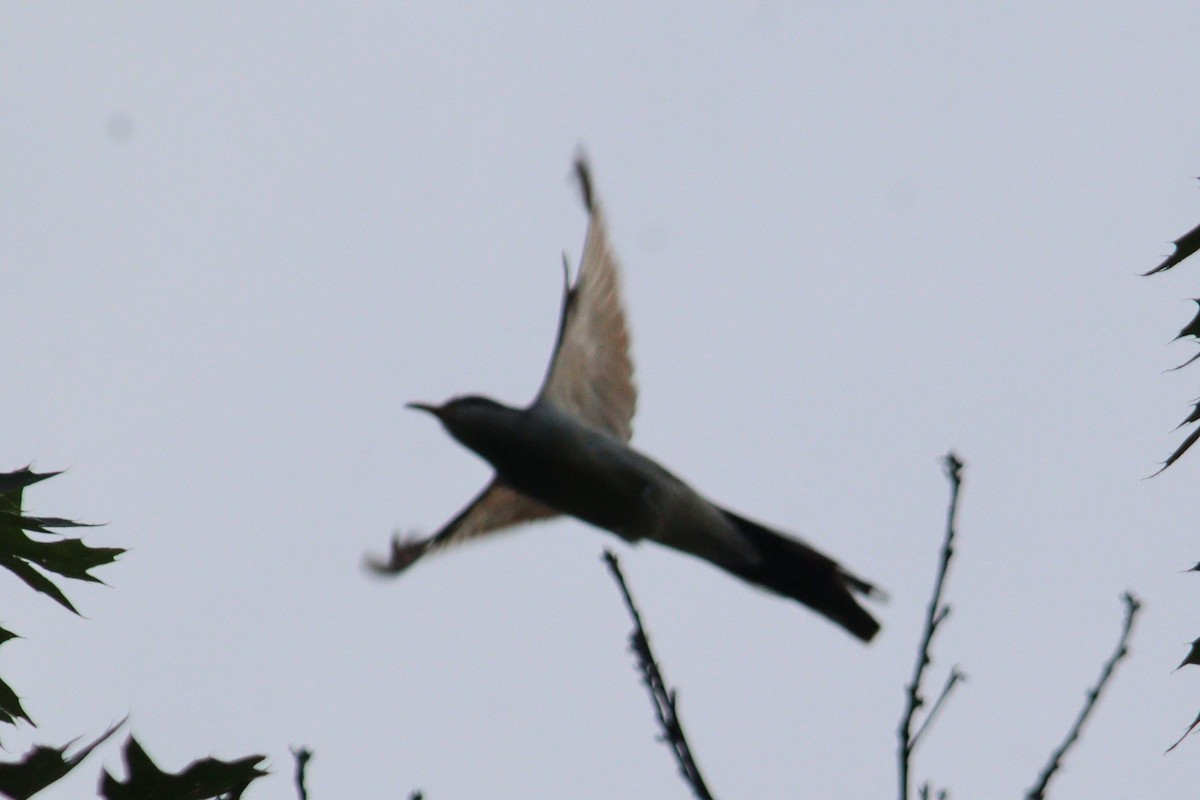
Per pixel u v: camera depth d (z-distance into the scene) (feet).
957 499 25.05
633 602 24.52
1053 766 24.54
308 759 23.90
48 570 28.09
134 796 23.26
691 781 23.72
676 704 24.06
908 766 23.39
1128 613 25.25
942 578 24.58
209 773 23.41
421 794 24.41
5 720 27.07
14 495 28.22
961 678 23.81
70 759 23.26
